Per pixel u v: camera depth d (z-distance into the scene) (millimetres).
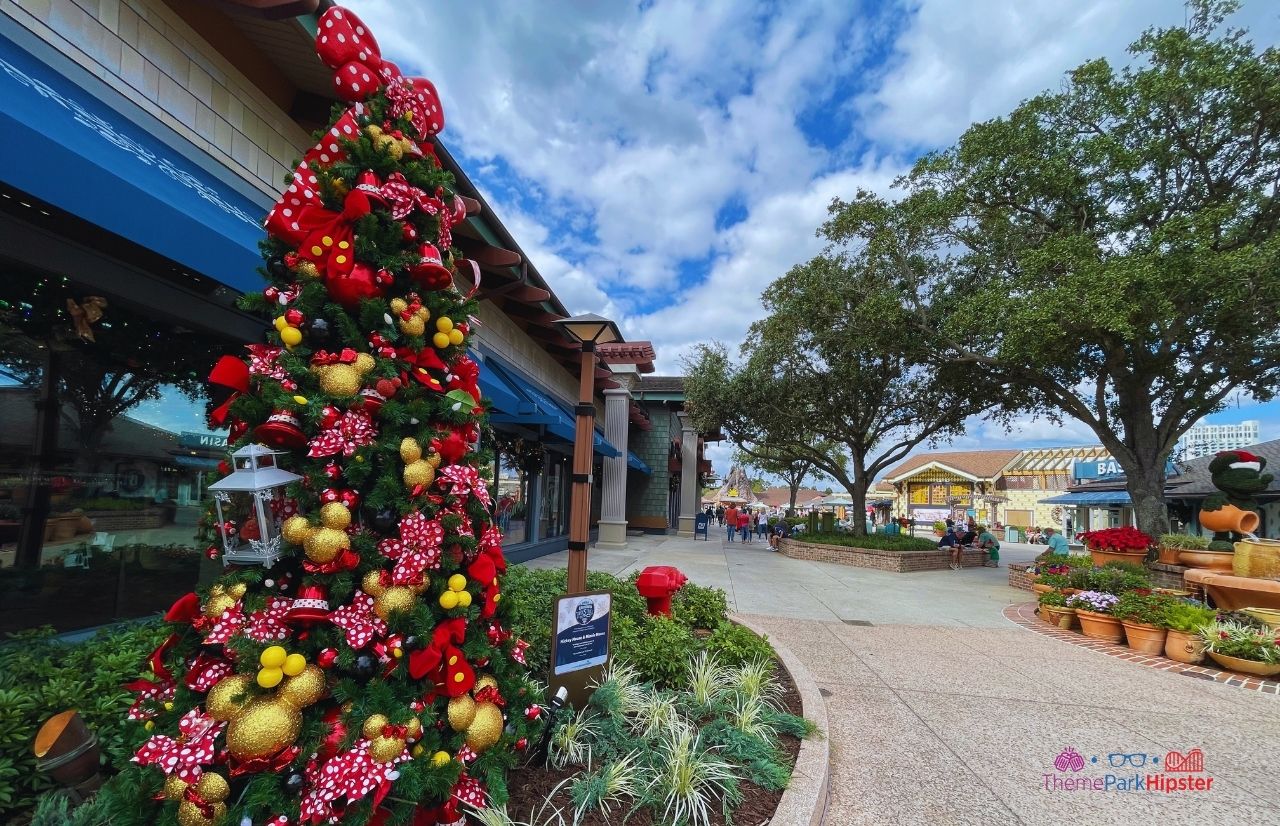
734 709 3957
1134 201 11883
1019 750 4207
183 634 2189
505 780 2932
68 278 3750
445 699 2416
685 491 25938
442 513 2414
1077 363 13734
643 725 3740
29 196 3518
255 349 2344
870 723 4602
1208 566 9758
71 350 4039
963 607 9992
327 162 2463
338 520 2117
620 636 4828
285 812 1935
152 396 4605
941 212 13273
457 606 2410
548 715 3221
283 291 2395
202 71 4766
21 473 3773
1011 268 13672
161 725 2080
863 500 19125
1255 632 6730
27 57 3400
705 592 6738
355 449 2205
